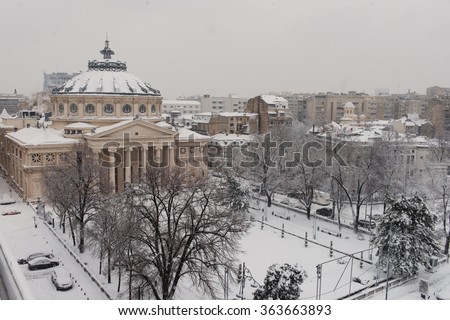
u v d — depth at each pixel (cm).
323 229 7156
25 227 6925
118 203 5303
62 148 8625
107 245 4859
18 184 9206
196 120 16200
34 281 4841
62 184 6353
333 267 5512
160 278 4341
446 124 18625
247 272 5166
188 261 4184
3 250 1928
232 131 15138
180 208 4747
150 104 10900
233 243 4375
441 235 6294
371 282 5041
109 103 10331
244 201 7175
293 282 3809
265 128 15600
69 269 5266
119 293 4547
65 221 6912
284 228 7256
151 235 4459
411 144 11294
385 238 5175
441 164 10369
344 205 8750
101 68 11075
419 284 4750
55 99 10488
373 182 7456
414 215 5203
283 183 8500
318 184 8231
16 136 9362
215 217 4394
